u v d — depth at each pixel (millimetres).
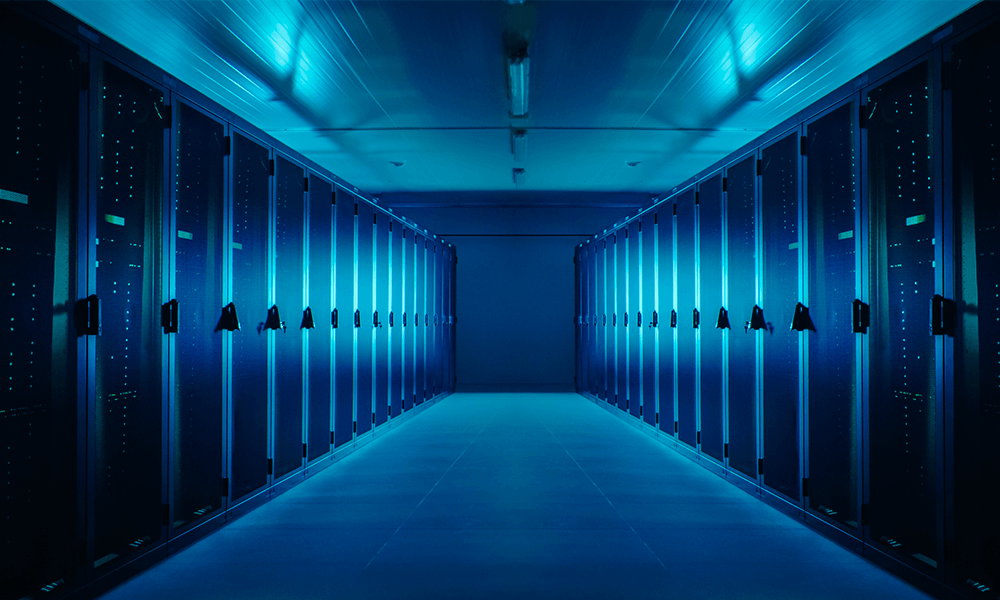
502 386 12867
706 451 5434
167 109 3248
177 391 3373
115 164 2869
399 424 7957
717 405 5176
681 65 5109
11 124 2311
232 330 3846
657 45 4699
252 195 4176
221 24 4309
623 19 4254
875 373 3182
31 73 2400
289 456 4770
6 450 2301
